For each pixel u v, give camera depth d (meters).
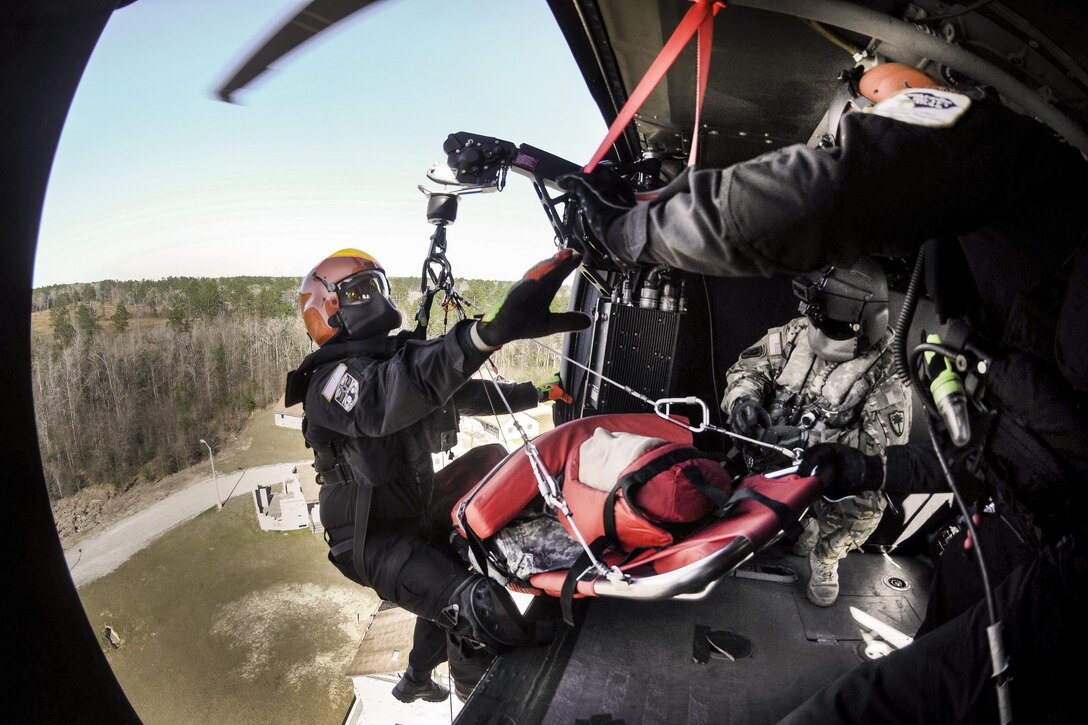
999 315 1.07
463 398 2.76
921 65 1.57
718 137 2.88
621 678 2.17
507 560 2.07
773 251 0.89
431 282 2.30
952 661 1.10
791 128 2.61
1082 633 0.96
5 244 0.64
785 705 2.07
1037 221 0.97
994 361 1.01
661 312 3.20
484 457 2.84
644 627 2.44
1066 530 0.99
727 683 2.16
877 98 1.25
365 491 2.30
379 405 2.02
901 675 1.14
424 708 16.27
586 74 2.42
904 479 1.71
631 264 1.11
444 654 2.63
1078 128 1.25
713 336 3.74
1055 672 1.00
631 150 3.23
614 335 3.22
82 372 43.28
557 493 1.89
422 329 2.36
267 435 42.25
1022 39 1.24
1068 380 0.91
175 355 46.66
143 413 42.12
